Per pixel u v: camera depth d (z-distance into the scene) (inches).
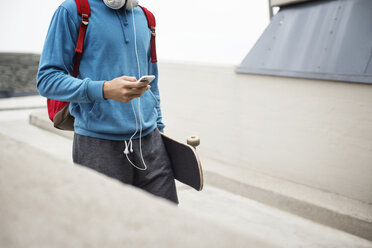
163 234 19.3
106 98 53.6
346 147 116.6
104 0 56.2
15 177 25.1
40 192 23.1
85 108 57.7
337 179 120.0
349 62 112.3
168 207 22.4
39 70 55.2
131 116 59.3
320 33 122.2
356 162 115.0
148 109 63.4
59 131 207.2
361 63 110.0
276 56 131.3
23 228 19.2
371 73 107.3
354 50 112.3
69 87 53.1
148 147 62.9
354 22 114.8
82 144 59.5
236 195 133.9
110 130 57.8
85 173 26.6
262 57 135.8
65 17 54.6
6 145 32.1
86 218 20.5
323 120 120.6
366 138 112.0
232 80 144.2
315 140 123.6
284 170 133.3
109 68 57.2
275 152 135.2
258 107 137.8
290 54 127.7
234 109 145.5
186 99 161.9
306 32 126.5
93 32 55.7
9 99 316.8
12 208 21.1
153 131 65.0
